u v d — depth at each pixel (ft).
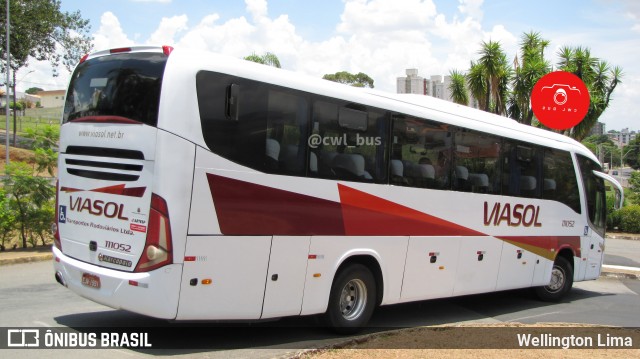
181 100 20.26
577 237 40.75
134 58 21.57
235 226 21.21
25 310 27.27
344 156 25.16
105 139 21.68
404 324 29.37
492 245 33.22
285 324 27.07
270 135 22.44
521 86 89.45
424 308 34.22
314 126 24.02
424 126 29.12
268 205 22.22
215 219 20.70
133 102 21.01
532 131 37.99
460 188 31.12
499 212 33.76
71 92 23.82
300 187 23.32
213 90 20.94
